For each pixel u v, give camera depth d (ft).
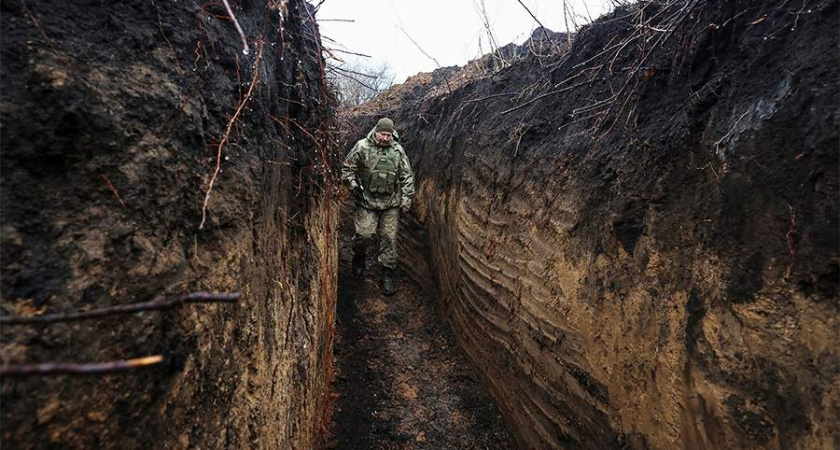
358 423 10.14
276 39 6.57
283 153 6.46
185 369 3.58
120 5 3.88
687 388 5.47
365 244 14.89
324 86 8.68
